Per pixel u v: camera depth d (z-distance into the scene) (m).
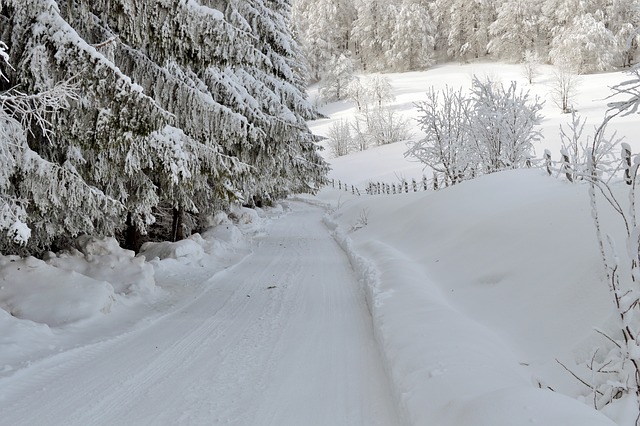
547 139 34.69
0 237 7.18
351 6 115.00
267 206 32.44
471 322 5.20
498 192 10.49
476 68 88.75
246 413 3.75
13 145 5.65
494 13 94.25
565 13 76.50
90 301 6.40
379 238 13.70
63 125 6.07
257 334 5.91
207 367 4.78
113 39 5.81
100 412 3.78
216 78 9.59
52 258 7.95
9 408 3.83
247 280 9.55
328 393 4.13
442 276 7.72
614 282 3.18
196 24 6.47
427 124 17.84
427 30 97.44
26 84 5.89
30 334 5.33
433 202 12.70
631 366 3.22
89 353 5.19
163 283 8.88
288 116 12.18
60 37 5.42
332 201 39.38
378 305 6.43
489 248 7.41
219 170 8.48
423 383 3.72
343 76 90.25
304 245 15.55
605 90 58.66
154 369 4.73
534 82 69.00
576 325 4.21
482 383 3.42
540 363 4.04
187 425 3.55
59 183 6.23
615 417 2.81
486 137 15.61
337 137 67.94
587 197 6.58
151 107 5.96
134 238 11.80
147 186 9.02
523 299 5.35
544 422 2.48
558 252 5.64
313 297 7.99
